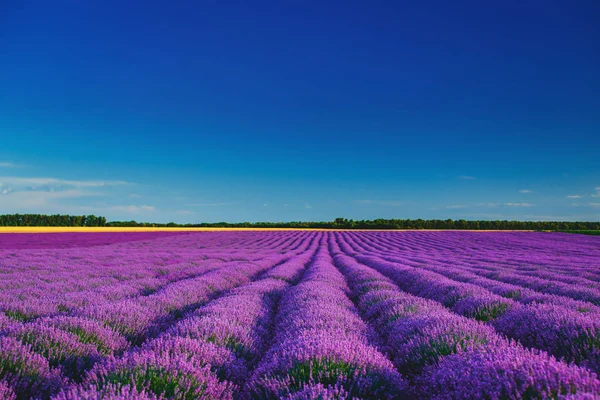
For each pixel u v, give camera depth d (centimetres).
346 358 352
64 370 378
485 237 5500
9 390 301
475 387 274
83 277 1224
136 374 312
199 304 809
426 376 345
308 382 317
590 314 538
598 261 1930
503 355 319
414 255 2508
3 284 995
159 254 2292
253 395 332
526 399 251
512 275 1215
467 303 718
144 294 963
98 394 267
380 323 659
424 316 554
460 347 390
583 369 263
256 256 2317
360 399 289
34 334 431
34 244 3094
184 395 299
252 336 536
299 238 5222
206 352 397
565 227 8850
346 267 1667
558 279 1187
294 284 1226
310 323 543
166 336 467
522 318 550
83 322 496
